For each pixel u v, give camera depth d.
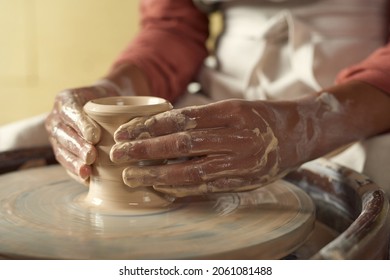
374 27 1.02
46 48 2.04
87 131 0.65
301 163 0.73
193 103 1.05
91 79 2.05
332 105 0.76
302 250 0.68
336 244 0.52
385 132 0.82
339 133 0.76
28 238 0.59
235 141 0.64
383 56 0.84
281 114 0.70
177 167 0.64
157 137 0.63
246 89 1.03
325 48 0.99
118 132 0.63
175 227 0.62
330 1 1.01
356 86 0.80
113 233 0.60
